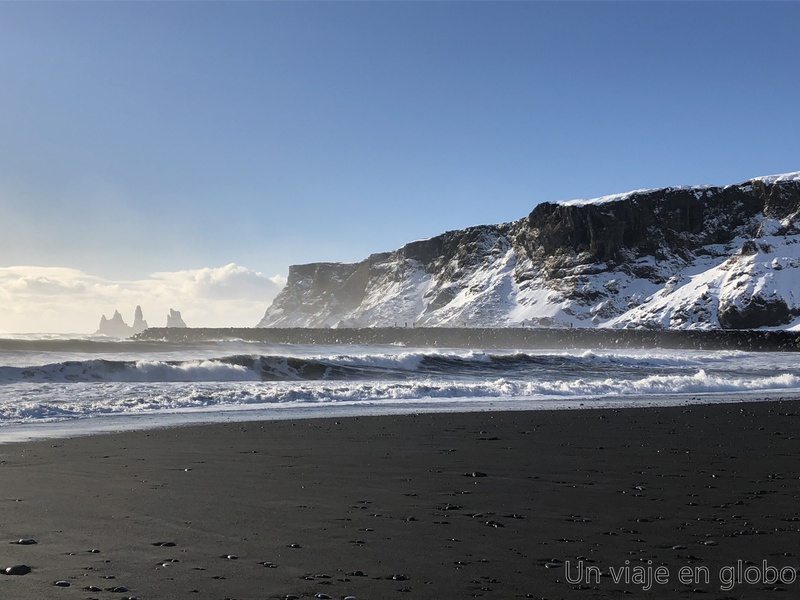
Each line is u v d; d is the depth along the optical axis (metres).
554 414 24.05
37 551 7.76
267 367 38.50
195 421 21.44
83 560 7.45
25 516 9.42
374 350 70.69
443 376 40.56
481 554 7.82
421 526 9.08
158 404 25.38
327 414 23.73
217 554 7.73
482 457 14.87
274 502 10.47
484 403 28.38
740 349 107.31
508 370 44.44
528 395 32.09
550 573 7.19
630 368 47.94
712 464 14.13
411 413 24.23
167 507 10.05
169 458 14.45
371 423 21.03
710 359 61.00
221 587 6.61
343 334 149.25
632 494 11.21
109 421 21.19
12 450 15.24
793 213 167.50
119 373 33.62
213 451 15.46
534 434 18.66
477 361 46.47
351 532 8.74
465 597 6.46
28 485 11.50
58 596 6.29
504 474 12.93
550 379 40.69
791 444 17.17
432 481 12.23
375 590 6.59
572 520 9.46
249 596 6.36
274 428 19.67
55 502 10.29
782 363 56.59
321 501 10.56
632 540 8.46
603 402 29.25
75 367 32.88
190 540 8.32
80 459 14.15
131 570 7.11
